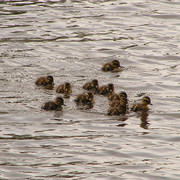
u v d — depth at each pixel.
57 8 31.39
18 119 17.67
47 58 23.97
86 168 14.55
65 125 17.34
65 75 22.11
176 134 16.86
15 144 15.86
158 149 15.81
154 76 22.38
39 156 15.17
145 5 32.47
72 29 28.08
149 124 17.62
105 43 26.31
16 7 31.16
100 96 20.08
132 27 28.75
